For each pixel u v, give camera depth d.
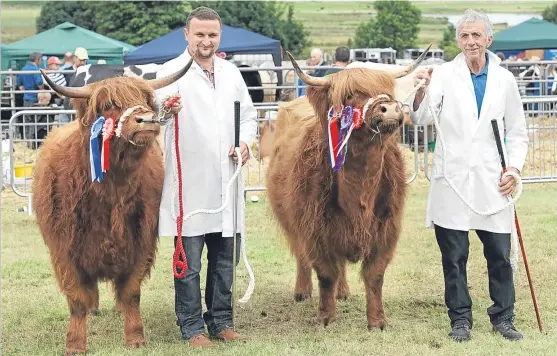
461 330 5.55
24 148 11.24
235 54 18.00
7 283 7.56
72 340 5.36
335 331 5.90
